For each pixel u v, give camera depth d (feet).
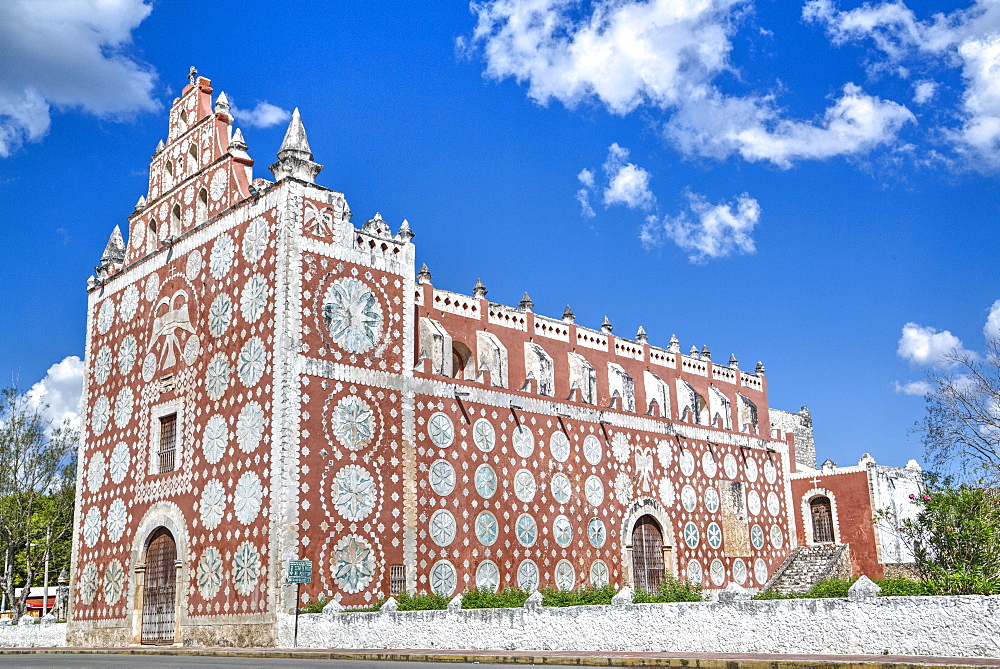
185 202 126.11
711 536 149.79
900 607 61.21
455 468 116.26
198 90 130.52
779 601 66.54
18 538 180.65
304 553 99.14
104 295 135.85
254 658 84.12
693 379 160.76
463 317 128.57
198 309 116.67
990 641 57.41
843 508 159.43
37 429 181.16
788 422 199.82
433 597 96.32
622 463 139.23
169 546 114.21
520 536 122.01
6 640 134.10
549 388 134.92
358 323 110.32
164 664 74.28
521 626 78.48
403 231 118.11
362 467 106.52
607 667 66.74
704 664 63.31
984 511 80.69
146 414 121.60
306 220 108.17
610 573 132.57
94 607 122.62
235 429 106.63
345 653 80.18
